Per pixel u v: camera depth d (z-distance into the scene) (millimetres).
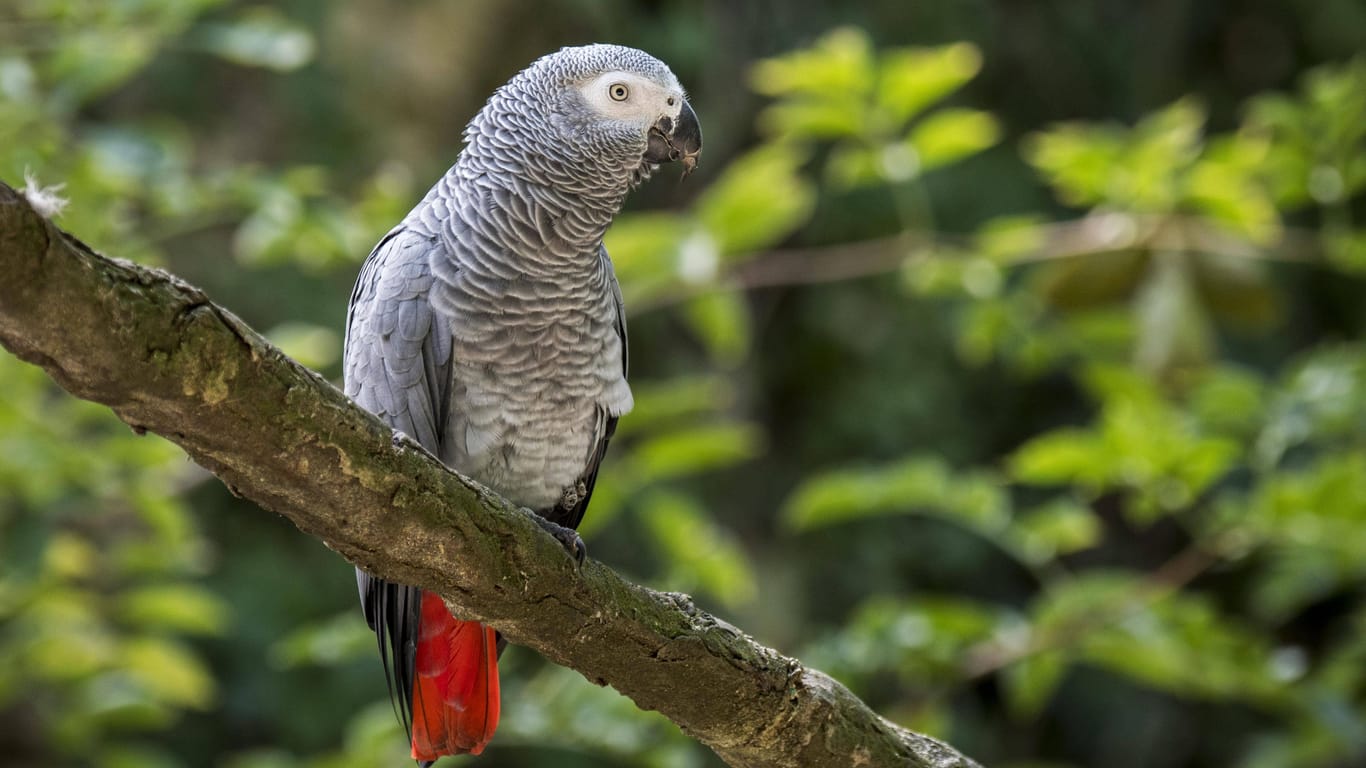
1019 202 13211
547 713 7133
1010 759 13523
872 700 10305
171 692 8727
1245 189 7457
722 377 13055
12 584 7293
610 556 12523
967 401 13648
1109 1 14164
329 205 7246
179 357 2898
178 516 7367
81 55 6672
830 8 13234
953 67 7094
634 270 7152
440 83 11562
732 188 6961
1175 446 6844
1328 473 6941
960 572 13352
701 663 4152
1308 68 14414
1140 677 8047
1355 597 13023
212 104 11383
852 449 13344
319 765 7578
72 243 2705
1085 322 7984
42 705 9930
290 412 3127
